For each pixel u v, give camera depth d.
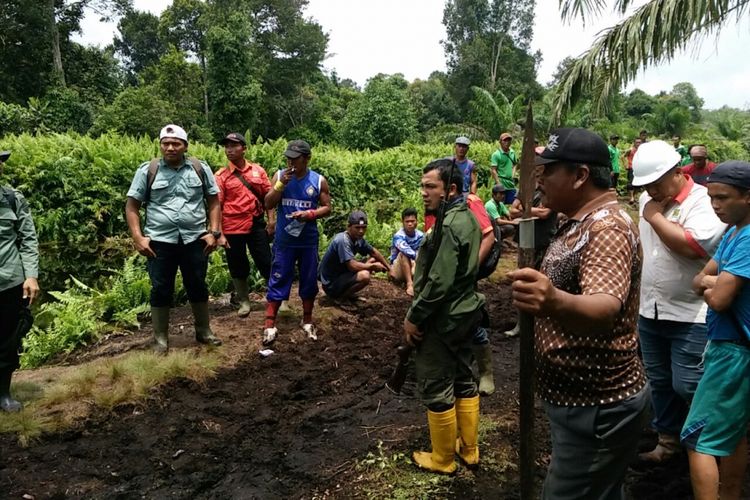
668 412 3.45
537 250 3.79
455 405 3.45
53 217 7.36
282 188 5.19
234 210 5.91
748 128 30.53
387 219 11.24
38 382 4.48
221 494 3.22
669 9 5.96
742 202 2.47
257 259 6.15
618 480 2.06
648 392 2.05
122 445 3.71
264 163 9.33
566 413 2.03
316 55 37.94
